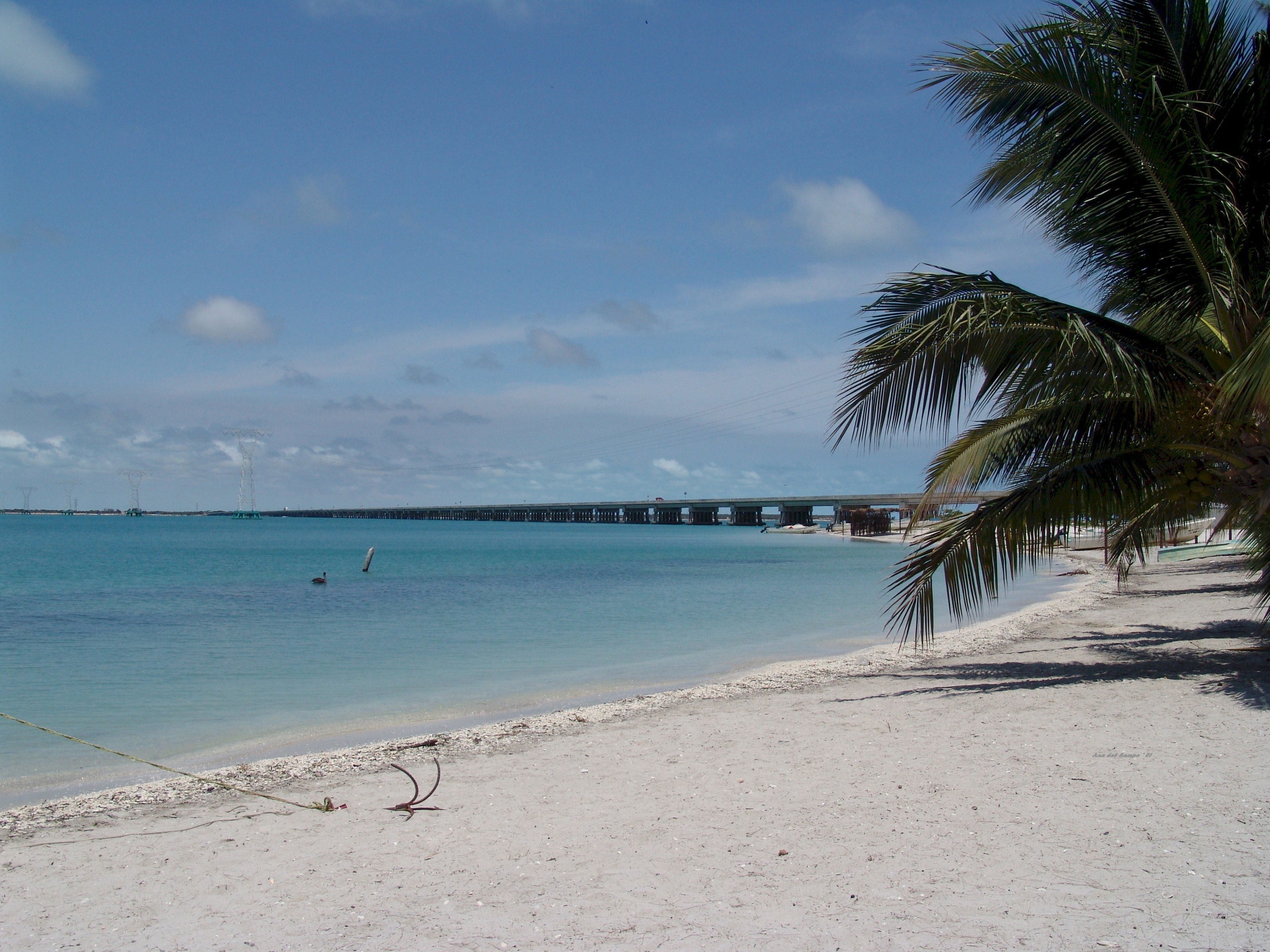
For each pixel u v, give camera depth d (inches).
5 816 310.2
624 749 372.2
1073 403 420.5
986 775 289.7
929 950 164.7
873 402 421.7
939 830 236.2
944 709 417.4
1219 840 216.4
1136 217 415.8
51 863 247.3
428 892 208.8
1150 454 434.3
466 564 2554.1
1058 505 418.6
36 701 581.9
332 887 215.8
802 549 3683.6
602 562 2662.4
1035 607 1037.8
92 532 6565.0
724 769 323.9
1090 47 405.1
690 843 237.3
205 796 334.3
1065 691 439.5
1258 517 441.1
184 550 3533.5
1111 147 404.2
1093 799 255.9
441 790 316.8
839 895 194.2
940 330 394.6
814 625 1015.0
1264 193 413.1
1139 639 658.2
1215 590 1026.7
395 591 1581.0
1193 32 408.2
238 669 714.2
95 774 397.4
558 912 192.2
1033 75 398.9
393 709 551.5
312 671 705.0
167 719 526.6
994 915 179.3
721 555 3083.2
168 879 229.0
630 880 210.7
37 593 1546.5
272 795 327.3
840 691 512.7
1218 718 352.5
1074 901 184.4
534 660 757.9
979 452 426.0
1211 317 463.5
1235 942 162.2
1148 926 170.7
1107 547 575.8
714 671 683.4
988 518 438.0
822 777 300.7
